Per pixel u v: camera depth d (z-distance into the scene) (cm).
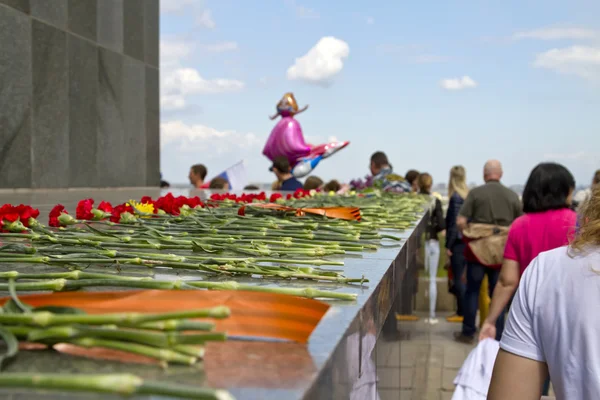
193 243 211
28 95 749
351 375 121
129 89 1012
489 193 698
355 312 129
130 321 90
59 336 88
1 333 88
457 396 337
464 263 880
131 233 243
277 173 943
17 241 240
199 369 89
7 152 714
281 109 1348
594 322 150
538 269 164
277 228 279
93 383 67
